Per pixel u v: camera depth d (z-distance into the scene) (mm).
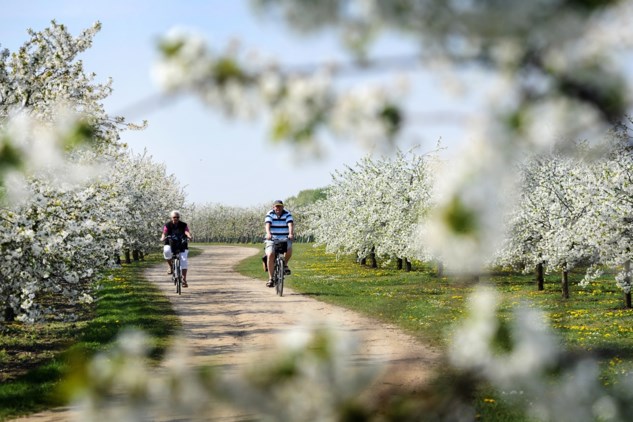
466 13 2113
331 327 2549
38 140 3186
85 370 2543
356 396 2426
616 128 2535
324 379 2420
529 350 2619
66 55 20312
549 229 30766
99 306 24859
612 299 27516
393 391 2533
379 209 49500
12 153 3117
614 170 21781
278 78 2566
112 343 16109
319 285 34156
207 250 93188
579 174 25297
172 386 2506
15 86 18984
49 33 20125
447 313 19828
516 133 2180
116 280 36312
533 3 2049
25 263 14570
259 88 2562
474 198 2113
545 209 30547
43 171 13805
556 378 2854
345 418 2371
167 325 19875
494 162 2160
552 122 2229
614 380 10266
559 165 30500
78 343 16172
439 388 2578
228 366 12797
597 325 19359
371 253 52688
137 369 2596
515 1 2053
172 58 2531
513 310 2789
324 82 2523
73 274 16359
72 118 3232
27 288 14305
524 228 31625
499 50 2180
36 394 11047
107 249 20906
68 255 16094
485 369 2609
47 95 18516
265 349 2559
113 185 20922
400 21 2178
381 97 2500
